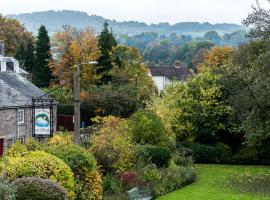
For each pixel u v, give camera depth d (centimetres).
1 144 4634
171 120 5009
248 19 3891
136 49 8425
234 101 3988
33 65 9494
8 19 11306
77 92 2962
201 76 5262
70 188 2227
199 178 4003
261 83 3556
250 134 3778
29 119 5088
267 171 4509
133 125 4181
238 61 4359
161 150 3769
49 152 2494
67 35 8569
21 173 2120
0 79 5147
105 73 8244
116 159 3216
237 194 3225
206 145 5150
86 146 3438
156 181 3291
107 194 2827
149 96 7200
